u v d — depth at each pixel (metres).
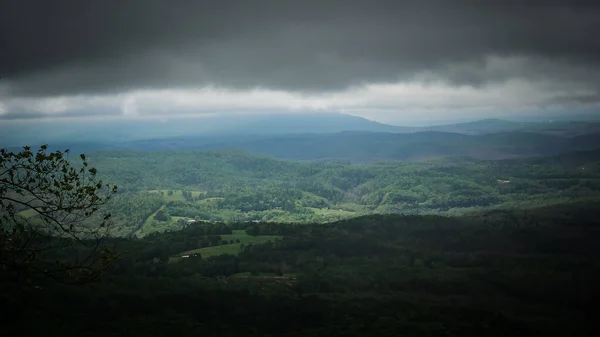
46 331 51.72
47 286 61.75
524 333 66.31
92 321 57.31
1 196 21.62
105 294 66.31
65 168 22.22
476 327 67.44
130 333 55.88
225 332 61.00
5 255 21.84
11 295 56.22
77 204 22.61
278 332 63.22
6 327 50.97
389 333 63.66
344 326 65.75
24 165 21.58
